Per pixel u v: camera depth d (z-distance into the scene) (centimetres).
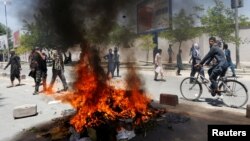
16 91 1134
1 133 578
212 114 632
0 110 791
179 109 685
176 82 1185
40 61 1038
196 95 793
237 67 1762
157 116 599
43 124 620
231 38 1825
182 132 517
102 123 503
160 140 483
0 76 1862
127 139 484
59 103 825
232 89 720
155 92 946
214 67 729
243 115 619
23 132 574
